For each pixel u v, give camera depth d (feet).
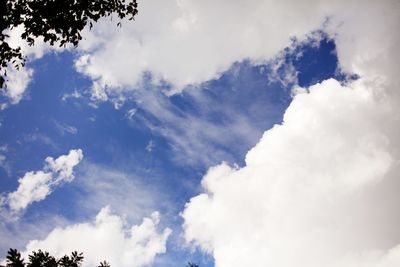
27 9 31.40
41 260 22.38
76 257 23.70
